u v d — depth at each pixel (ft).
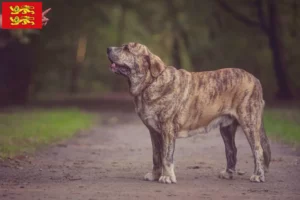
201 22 138.10
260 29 129.80
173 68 31.30
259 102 32.14
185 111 31.04
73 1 118.52
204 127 31.81
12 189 28.43
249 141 31.86
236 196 27.20
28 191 27.91
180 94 30.91
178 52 172.35
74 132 60.75
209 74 31.89
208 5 128.77
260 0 117.19
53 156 42.04
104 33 189.98
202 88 31.42
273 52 119.03
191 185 30.19
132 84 30.94
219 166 37.27
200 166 37.22
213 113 31.68
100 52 203.92
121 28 203.41
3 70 111.45
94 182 30.91
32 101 130.21
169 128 30.81
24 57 111.04
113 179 31.99
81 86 220.64
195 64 154.20
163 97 30.68
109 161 39.73
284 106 99.96
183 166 37.27
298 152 43.32
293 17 129.70
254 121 31.86
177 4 149.38
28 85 114.62
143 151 45.34
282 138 51.75
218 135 56.80
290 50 131.34
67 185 29.84
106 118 83.15
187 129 31.45
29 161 38.78
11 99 112.88
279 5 125.18
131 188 29.07
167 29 174.70
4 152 40.63
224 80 31.81
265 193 28.07
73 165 37.63
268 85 140.15
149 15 154.92
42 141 50.29
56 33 120.26
